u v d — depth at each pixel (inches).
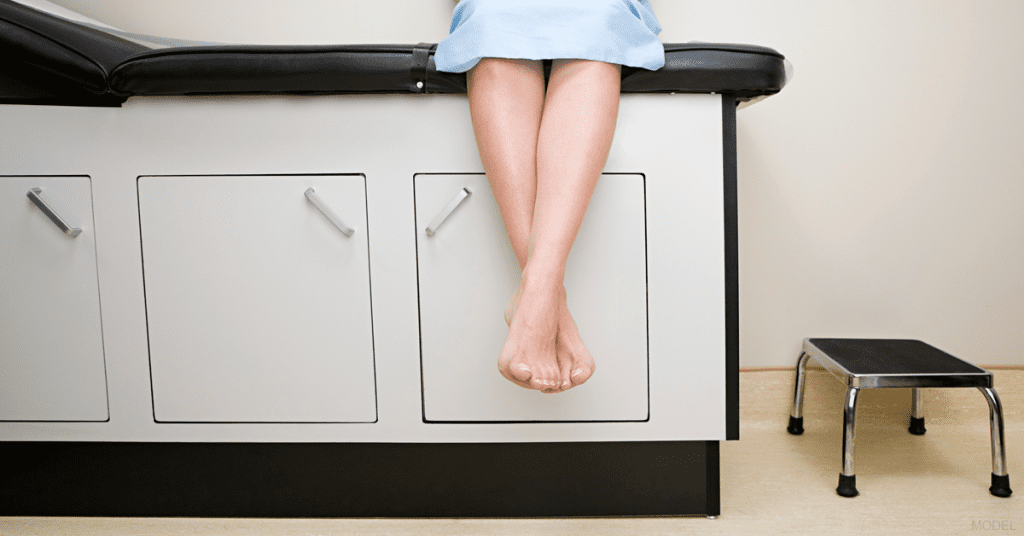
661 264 32.6
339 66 30.4
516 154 29.5
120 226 32.9
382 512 35.6
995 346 50.6
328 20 50.6
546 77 31.4
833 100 49.8
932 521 33.9
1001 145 49.6
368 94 32.0
